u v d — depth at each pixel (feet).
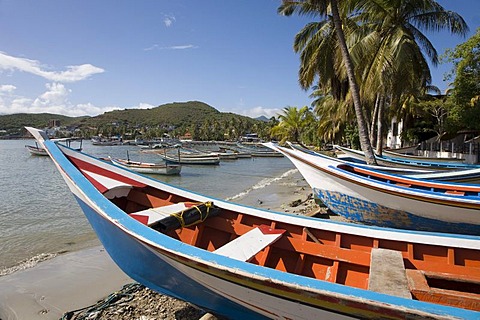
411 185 28.73
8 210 43.16
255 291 10.55
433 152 91.81
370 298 8.34
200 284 12.28
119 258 14.99
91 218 15.71
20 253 26.91
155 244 12.03
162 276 13.52
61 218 38.78
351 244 14.97
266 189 65.46
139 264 13.99
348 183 27.61
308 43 52.95
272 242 14.24
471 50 57.31
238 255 12.80
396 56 45.37
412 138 102.83
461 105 61.36
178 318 16.33
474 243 13.12
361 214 28.32
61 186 65.51
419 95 86.28
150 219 15.15
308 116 174.09
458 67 59.47
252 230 15.29
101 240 15.69
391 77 46.11
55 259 25.41
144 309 17.37
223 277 10.95
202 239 17.35
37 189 61.57
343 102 74.38
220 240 17.22
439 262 13.48
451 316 7.44
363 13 57.00
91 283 21.13
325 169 29.04
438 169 45.62
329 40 49.19
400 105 93.66
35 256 26.12
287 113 175.83
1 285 20.86
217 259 10.90
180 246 11.80
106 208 14.47
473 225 22.29
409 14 50.88
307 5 42.86
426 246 13.79
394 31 48.73
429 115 96.32
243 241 14.05
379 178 31.01
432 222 24.12
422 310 7.71
